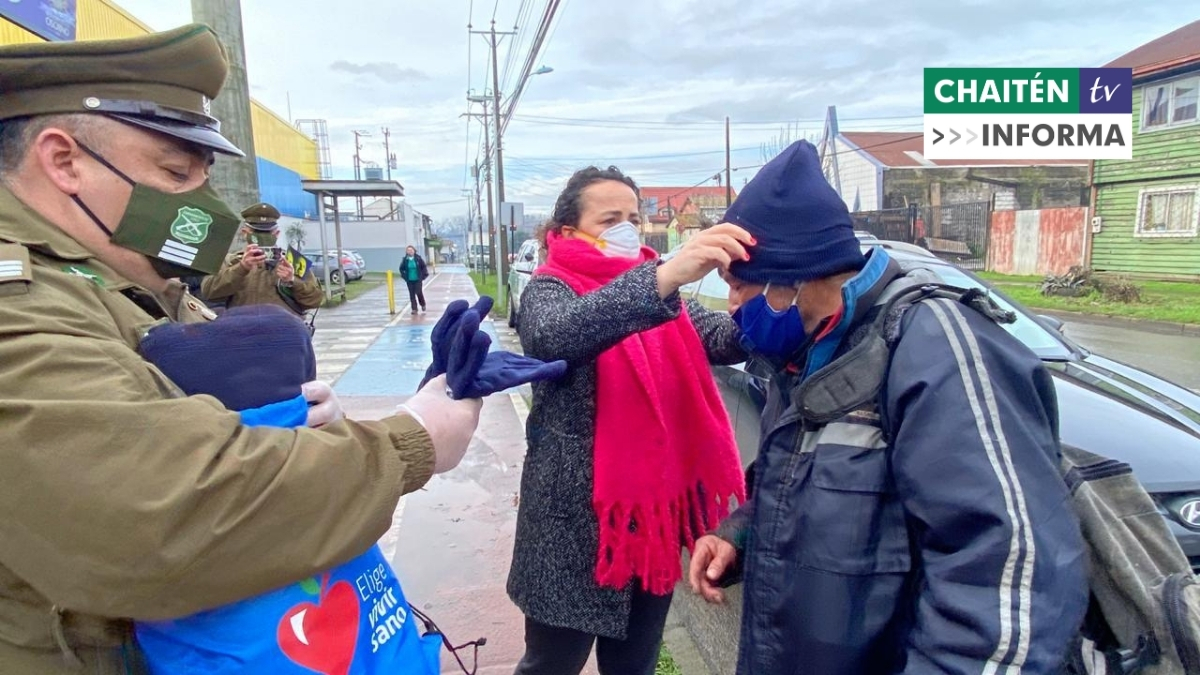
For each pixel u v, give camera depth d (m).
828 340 1.22
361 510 0.90
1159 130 17.16
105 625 0.91
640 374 1.67
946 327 1.08
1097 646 1.13
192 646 0.88
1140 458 2.39
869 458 1.12
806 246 1.17
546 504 1.73
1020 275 21.30
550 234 1.87
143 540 0.76
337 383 7.92
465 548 3.52
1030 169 29.72
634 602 1.88
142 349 0.94
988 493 0.96
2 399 0.76
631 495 1.65
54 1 4.51
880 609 1.10
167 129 1.02
